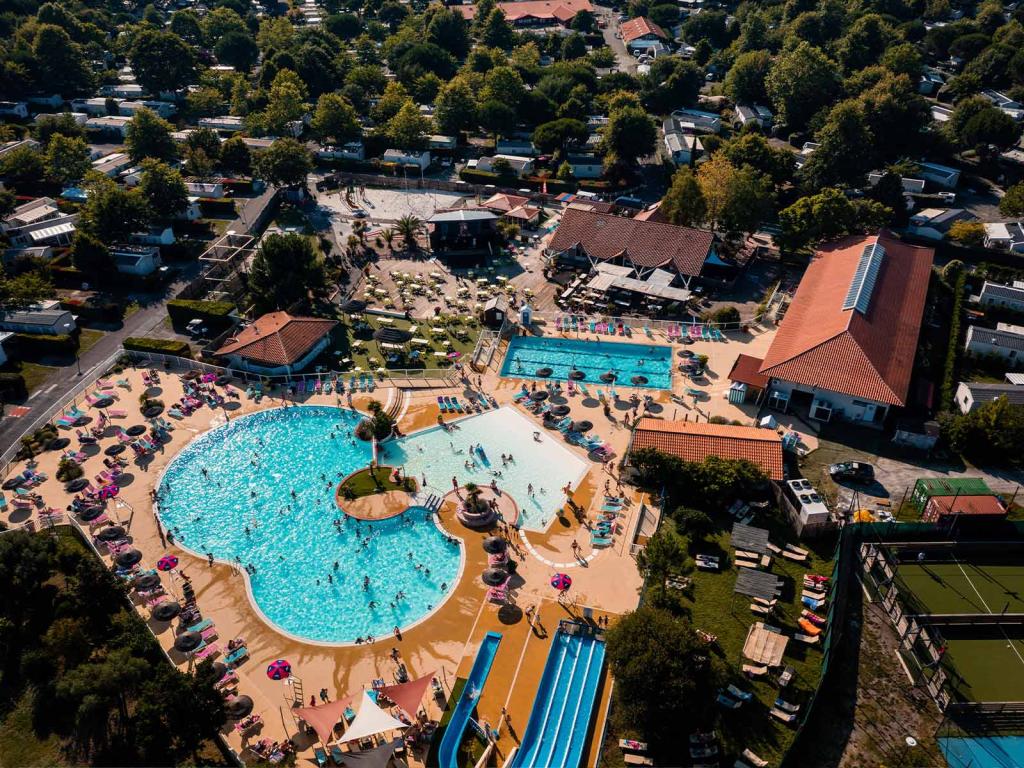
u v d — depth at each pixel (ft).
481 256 476.13
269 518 282.15
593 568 257.96
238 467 306.76
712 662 209.56
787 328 361.10
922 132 601.21
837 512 275.39
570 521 278.26
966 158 611.88
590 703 214.28
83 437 316.81
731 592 245.45
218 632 237.45
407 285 437.99
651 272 440.45
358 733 192.85
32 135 619.26
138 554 258.57
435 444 317.83
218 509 286.05
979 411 301.43
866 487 287.69
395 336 377.91
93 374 359.25
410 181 583.58
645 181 592.60
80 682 199.21
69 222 479.00
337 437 323.37
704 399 339.98
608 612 241.35
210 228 498.69
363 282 442.50
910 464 299.99
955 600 244.42
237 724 209.46
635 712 199.93
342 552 267.80
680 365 362.33
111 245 452.76
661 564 233.55
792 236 451.53
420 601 248.52
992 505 263.49
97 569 235.20
